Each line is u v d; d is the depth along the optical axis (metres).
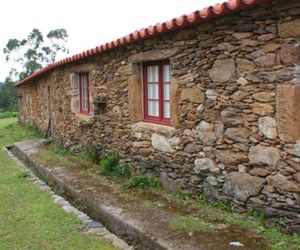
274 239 3.93
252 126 4.37
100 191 6.08
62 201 6.02
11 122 23.42
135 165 6.81
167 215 4.78
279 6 3.90
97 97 8.09
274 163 4.13
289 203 4.03
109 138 7.77
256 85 4.27
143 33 5.58
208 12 4.34
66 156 9.54
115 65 7.21
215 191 5.01
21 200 6.20
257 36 4.20
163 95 6.16
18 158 10.80
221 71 4.70
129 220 4.64
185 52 5.27
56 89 11.38
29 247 4.35
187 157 5.46
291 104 3.87
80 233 4.67
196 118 5.21
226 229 4.24
